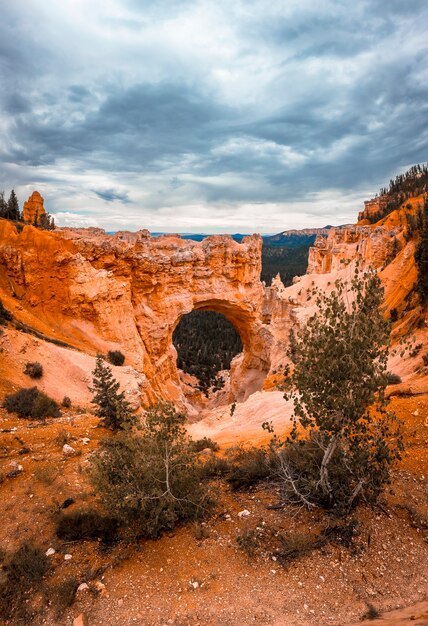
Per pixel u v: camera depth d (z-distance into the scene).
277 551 7.39
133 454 8.74
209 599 6.32
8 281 31.20
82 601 6.47
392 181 154.38
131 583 6.80
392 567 6.91
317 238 110.19
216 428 24.86
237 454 12.95
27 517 8.89
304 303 53.88
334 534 7.68
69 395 21.28
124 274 40.59
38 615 6.28
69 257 32.50
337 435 8.08
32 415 16.73
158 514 7.79
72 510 9.05
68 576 7.05
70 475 10.83
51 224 63.09
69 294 32.38
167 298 46.66
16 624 6.12
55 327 31.31
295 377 8.30
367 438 8.65
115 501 7.72
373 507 8.44
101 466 8.45
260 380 56.50
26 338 22.77
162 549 7.66
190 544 7.75
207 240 52.59
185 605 6.23
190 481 8.76
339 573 6.76
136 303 43.12
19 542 8.06
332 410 7.90
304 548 7.26
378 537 7.63
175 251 49.78
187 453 8.95
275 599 6.24
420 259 35.81
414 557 7.16
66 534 8.09
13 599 6.61
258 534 7.93
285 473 9.13
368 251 70.31
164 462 8.34
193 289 50.72
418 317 31.41
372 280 7.69
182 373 80.94
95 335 32.59
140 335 42.66
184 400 47.59
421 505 8.66
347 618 5.79
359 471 8.15
